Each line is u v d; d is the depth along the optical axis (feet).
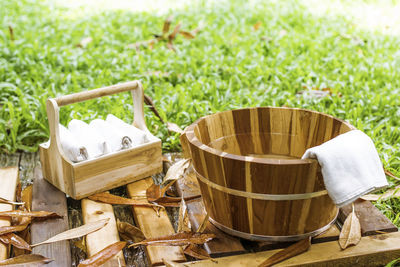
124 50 15.53
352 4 23.03
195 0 23.20
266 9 20.84
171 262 5.52
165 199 7.06
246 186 5.56
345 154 5.46
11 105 9.75
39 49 14.61
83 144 7.11
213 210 6.23
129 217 7.00
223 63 13.78
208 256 5.75
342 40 16.80
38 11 20.99
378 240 6.10
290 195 5.51
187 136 6.21
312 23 18.69
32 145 9.58
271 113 7.20
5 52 14.02
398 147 8.88
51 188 7.54
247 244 6.20
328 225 6.23
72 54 14.58
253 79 12.81
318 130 6.91
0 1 21.84
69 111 10.18
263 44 15.78
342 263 5.80
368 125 9.77
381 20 19.97
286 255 5.71
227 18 19.67
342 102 11.07
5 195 7.04
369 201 7.04
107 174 7.27
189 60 13.91
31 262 5.56
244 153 6.97
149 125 9.74
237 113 7.20
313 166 5.35
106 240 6.10
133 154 7.51
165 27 16.42
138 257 6.02
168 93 11.57
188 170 8.04
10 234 6.06
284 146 7.16
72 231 6.11
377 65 13.34
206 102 10.80
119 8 22.03
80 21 19.02
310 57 14.52
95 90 7.47
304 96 11.11
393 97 10.93
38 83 11.39
